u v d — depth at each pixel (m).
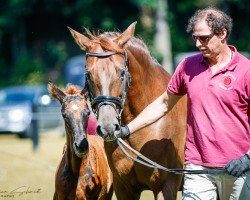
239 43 48.38
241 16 48.66
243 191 8.26
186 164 8.46
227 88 8.18
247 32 48.47
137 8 48.12
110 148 9.55
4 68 52.44
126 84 8.91
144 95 9.48
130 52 9.29
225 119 8.20
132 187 9.71
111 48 8.81
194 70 8.42
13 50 52.66
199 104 8.30
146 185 9.59
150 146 9.38
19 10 50.38
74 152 10.88
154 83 9.70
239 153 8.20
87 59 8.87
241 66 8.20
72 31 9.07
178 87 8.64
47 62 52.44
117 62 8.77
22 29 52.03
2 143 27.64
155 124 9.45
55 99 11.03
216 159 8.22
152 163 8.73
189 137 8.46
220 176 8.27
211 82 8.26
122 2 47.94
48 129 30.02
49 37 52.44
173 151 9.54
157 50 45.56
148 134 9.40
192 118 8.38
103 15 47.50
